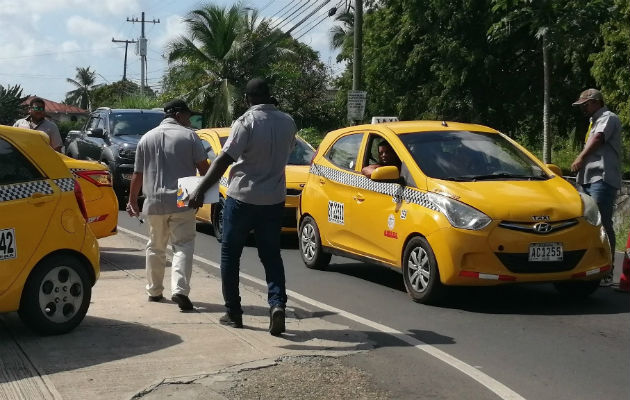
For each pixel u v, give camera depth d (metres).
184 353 6.02
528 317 7.63
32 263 6.29
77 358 5.85
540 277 7.80
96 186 10.01
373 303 8.28
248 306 7.89
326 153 10.31
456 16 24.59
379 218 8.91
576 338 6.85
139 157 7.60
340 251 9.76
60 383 5.29
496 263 7.72
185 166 7.55
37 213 6.34
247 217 6.65
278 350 6.20
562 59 24.31
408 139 9.01
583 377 5.77
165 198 7.44
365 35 29.30
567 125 27.14
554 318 7.60
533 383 5.62
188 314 7.31
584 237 7.96
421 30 26.47
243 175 6.63
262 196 6.59
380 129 9.41
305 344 6.43
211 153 13.43
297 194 12.54
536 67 25.70
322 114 44.50
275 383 5.42
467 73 24.88
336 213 9.78
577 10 17.25
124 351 6.05
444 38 25.14
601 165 9.06
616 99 19.19
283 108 43.56
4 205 6.16
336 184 9.84
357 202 9.36
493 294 8.72
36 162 6.48
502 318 7.59
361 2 23.91
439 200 8.04
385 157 9.09
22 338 6.40
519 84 25.83
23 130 6.55
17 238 6.20
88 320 7.02
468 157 8.79
